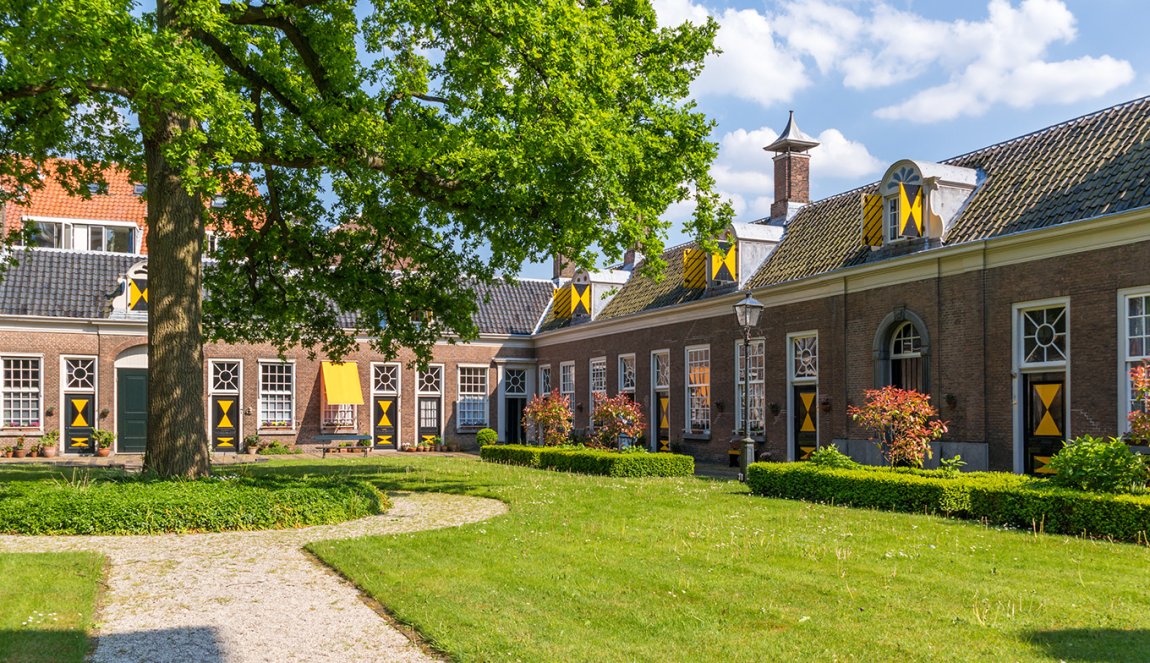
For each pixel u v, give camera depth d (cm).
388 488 1487
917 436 1412
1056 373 1449
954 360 1614
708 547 882
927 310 1675
